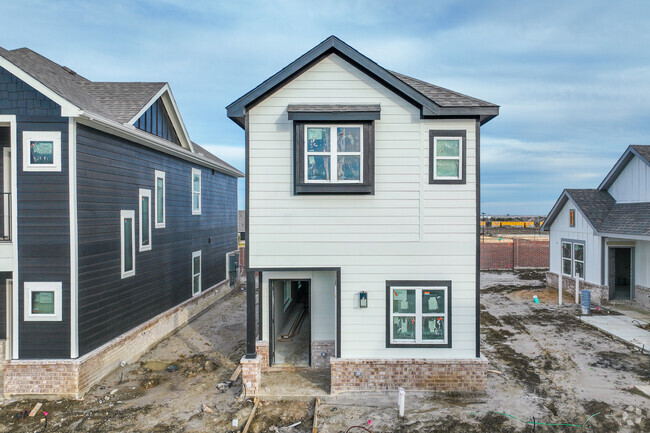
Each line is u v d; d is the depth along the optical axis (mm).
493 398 8281
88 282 9078
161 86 13578
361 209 8641
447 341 8617
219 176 19359
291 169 8602
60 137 8594
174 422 7512
